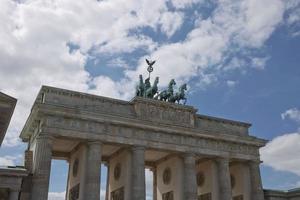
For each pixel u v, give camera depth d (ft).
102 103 266.98
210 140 294.46
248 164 311.47
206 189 308.19
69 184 280.51
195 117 300.40
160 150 276.41
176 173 288.92
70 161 290.97
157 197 316.81
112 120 256.32
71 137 243.81
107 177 304.91
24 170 223.71
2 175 218.59
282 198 323.57
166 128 273.95
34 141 255.70
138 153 260.01
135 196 247.91
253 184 302.45
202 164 320.29
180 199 277.23
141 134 266.98
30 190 224.53
